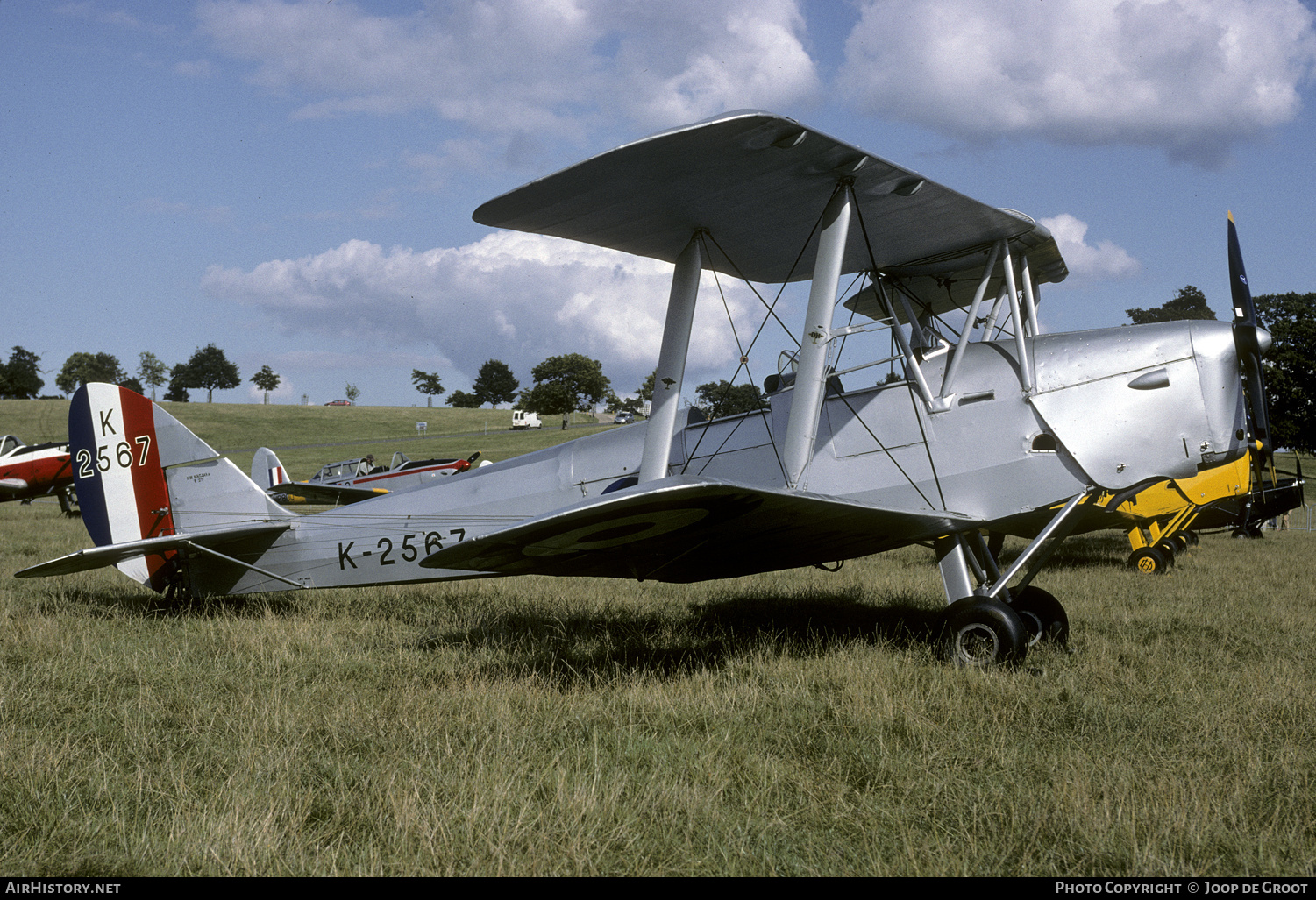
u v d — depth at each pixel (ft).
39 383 367.45
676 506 14.57
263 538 25.62
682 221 19.86
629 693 14.47
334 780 10.85
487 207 18.17
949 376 19.33
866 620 22.35
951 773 10.86
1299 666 16.79
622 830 9.16
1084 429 18.03
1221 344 18.02
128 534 26.66
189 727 12.97
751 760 11.40
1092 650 17.89
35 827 9.55
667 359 20.39
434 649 19.33
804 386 18.34
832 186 18.13
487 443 174.70
